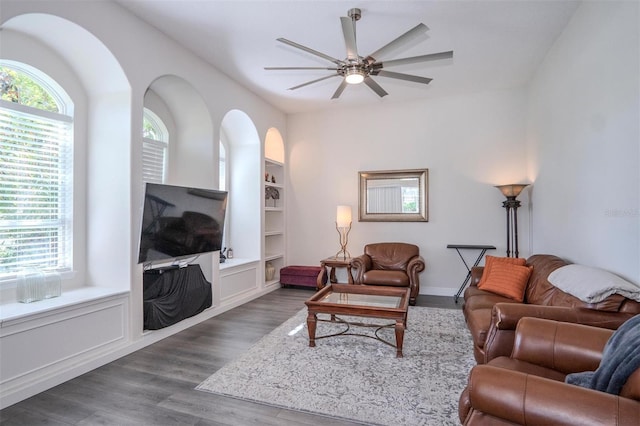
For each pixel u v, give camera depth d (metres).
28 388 2.35
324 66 4.33
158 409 2.20
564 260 3.40
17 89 2.86
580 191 3.14
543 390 1.22
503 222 5.22
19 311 2.40
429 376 2.62
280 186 6.16
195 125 4.31
